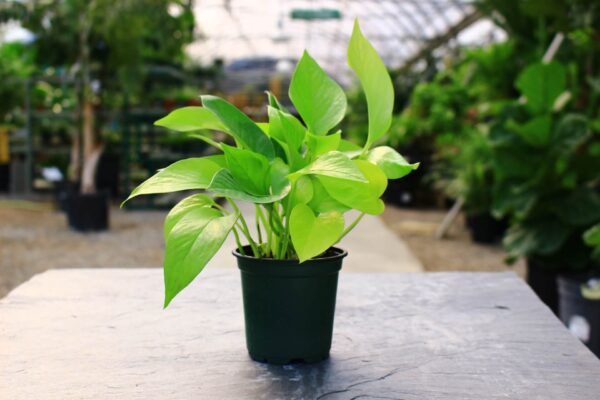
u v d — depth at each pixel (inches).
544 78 130.6
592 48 148.2
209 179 45.0
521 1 160.7
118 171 363.6
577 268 132.0
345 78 693.3
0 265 186.5
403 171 43.7
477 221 238.2
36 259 196.5
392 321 58.9
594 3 133.6
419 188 354.9
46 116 355.9
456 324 57.9
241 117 45.4
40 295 65.7
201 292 67.9
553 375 46.3
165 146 337.7
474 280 73.9
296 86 46.6
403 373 46.5
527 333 55.4
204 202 46.3
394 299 66.2
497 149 133.2
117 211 319.3
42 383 44.1
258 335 47.6
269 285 46.1
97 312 60.4
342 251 49.4
